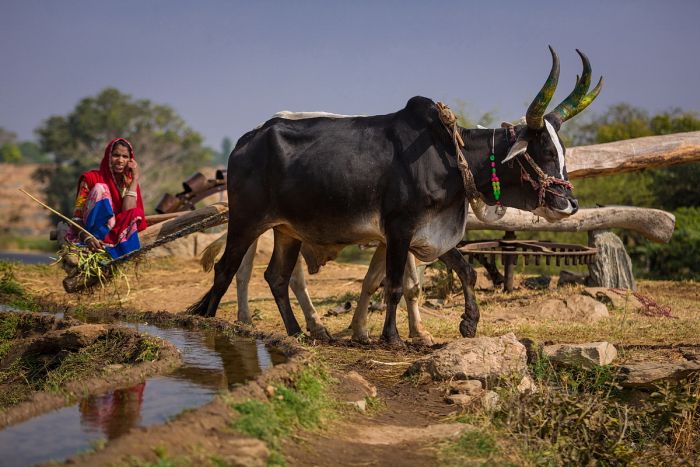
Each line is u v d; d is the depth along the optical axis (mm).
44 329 8312
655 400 7223
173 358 6180
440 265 12031
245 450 4121
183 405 4926
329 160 8164
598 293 11508
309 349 6418
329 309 10836
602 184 22453
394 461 4758
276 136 8469
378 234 8195
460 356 6832
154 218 11070
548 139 8031
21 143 117938
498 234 20047
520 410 5832
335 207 8172
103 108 64812
